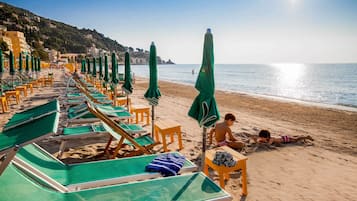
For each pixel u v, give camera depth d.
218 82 33.75
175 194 2.36
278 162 4.73
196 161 4.59
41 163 2.90
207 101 2.96
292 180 4.00
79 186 2.60
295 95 19.23
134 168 3.07
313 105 13.51
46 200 2.14
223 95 17.81
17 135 2.73
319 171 4.38
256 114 10.24
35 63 23.47
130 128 5.14
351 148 5.77
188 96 16.45
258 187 3.73
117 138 4.07
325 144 6.03
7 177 2.14
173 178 2.69
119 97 10.83
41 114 3.38
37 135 2.36
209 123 3.04
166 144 5.35
